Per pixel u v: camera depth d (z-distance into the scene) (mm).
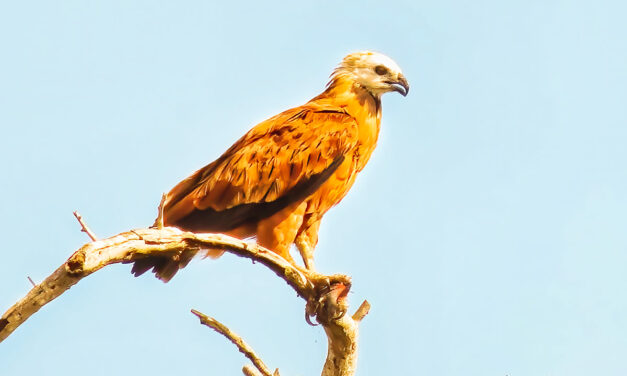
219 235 12719
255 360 13375
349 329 14195
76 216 11391
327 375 14820
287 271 13695
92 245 10656
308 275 14477
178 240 11953
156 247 11664
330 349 14594
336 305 14023
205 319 13258
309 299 14219
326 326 14258
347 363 14578
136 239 11430
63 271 10352
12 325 10164
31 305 10227
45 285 10289
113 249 10961
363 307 14406
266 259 13406
